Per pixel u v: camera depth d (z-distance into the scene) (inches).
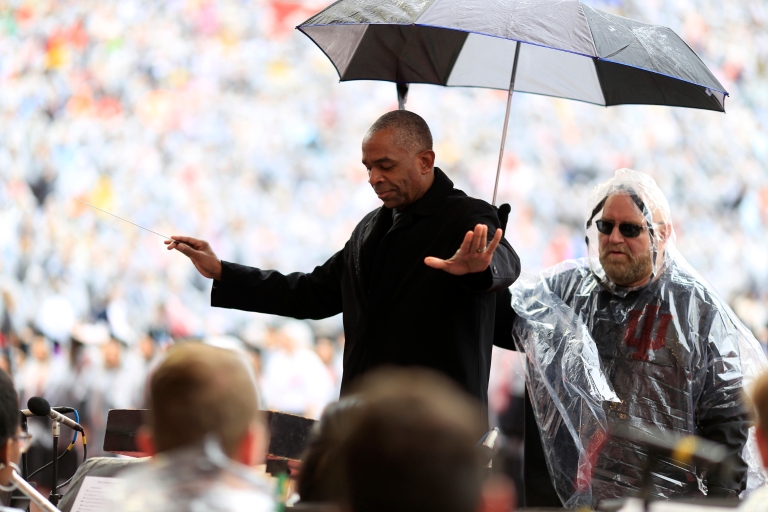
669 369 386.0
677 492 370.0
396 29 452.1
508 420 981.8
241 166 1700.3
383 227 382.9
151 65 1765.5
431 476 152.0
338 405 186.9
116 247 1557.6
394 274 370.9
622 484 377.7
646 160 1752.0
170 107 1738.4
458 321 363.3
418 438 152.7
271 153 1715.1
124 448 375.2
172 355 202.2
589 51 362.6
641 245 393.4
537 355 402.0
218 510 187.8
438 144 1739.7
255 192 1676.9
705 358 385.4
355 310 379.9
